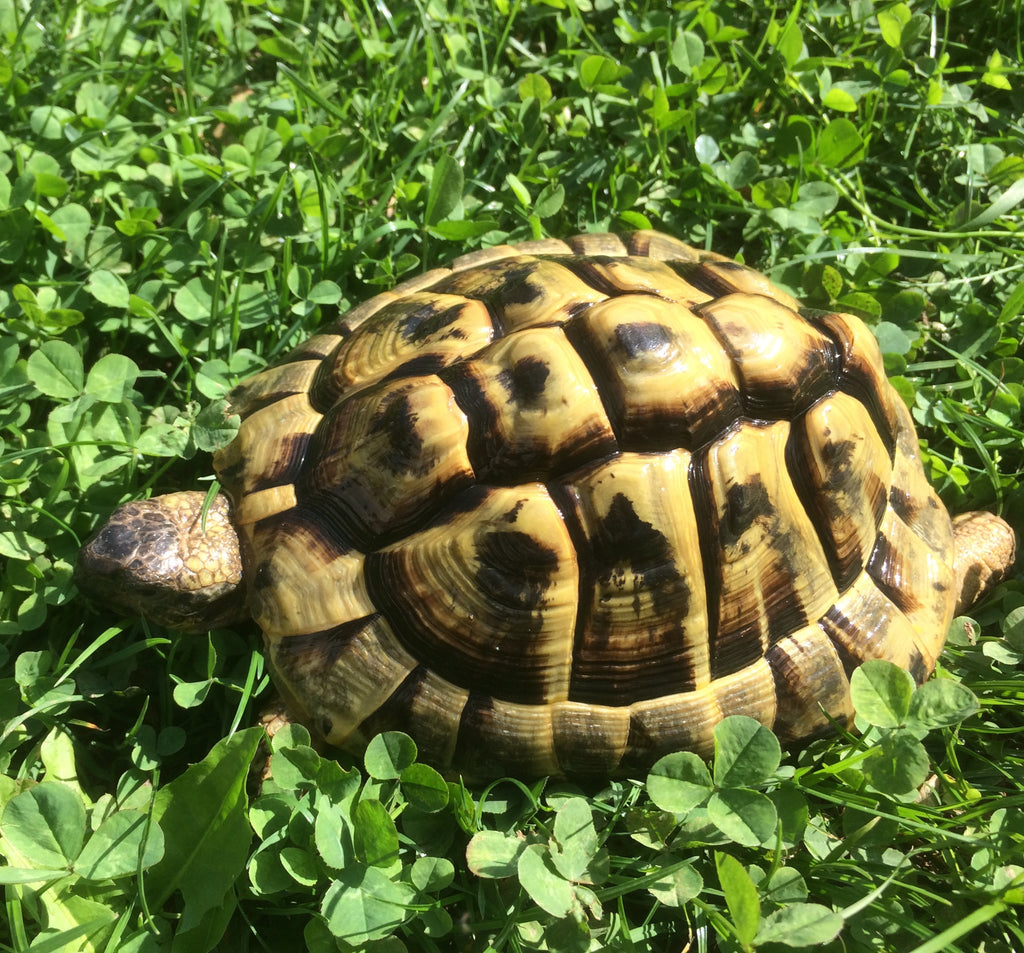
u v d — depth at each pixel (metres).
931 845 0.24
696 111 0.38
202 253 0.32
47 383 0.29
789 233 0.36
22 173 0.32
